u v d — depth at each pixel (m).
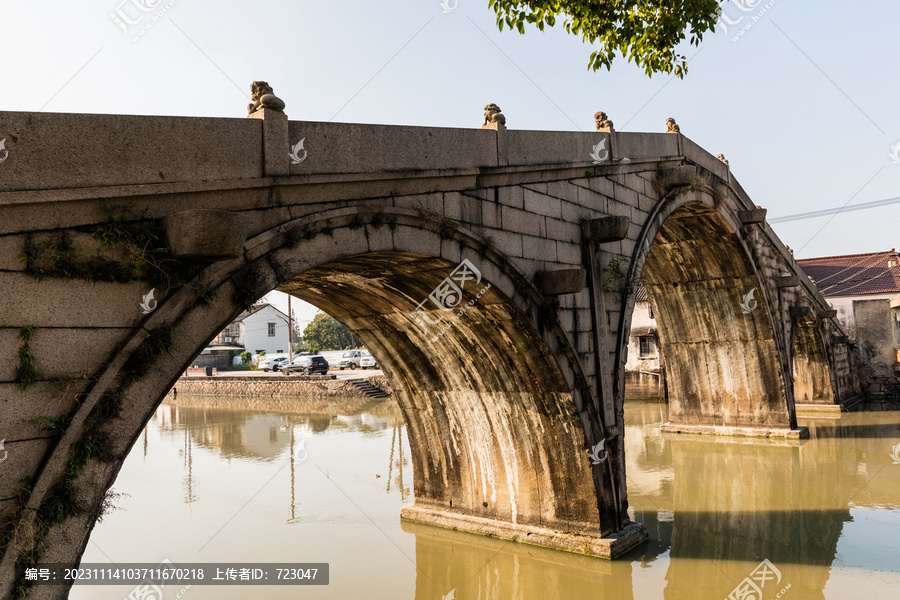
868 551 9.28
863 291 25.66
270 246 5.31
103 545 9.89
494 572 8.82
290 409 30.44
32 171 4.00
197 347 4.77
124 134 4.43
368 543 9.95
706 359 18.55
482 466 10.34
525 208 8.27
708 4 7.65
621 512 9.60
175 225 4.39
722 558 9.16
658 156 11.64
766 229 17.66
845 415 21.33
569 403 8.87
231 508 11.95
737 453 15.96
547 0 7.80
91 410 4.20
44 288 4.06
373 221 6.24
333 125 5.90
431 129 6.91
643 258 10.84
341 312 9.97
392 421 23.91
